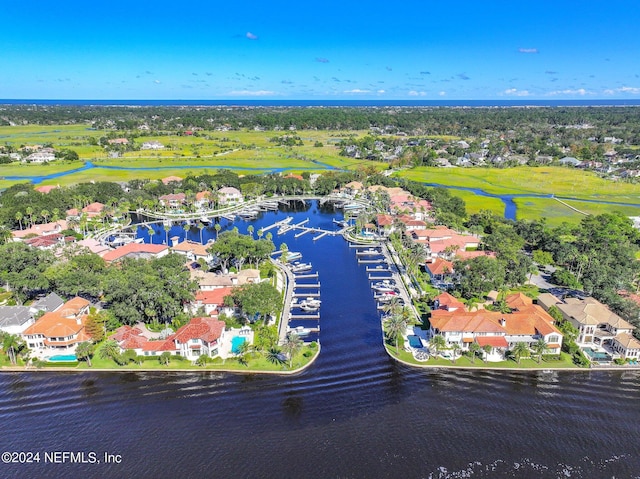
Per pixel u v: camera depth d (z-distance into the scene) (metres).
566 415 106.19
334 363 126.06
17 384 116.12
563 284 168.38
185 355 125.94
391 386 116.25
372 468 90.81
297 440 97.88
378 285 175.75
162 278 150.00
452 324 130.00
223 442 97.38
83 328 131.00
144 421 103.62
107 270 162.00
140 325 140.75
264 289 142.38
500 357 126.88
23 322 132.88
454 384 117.00
